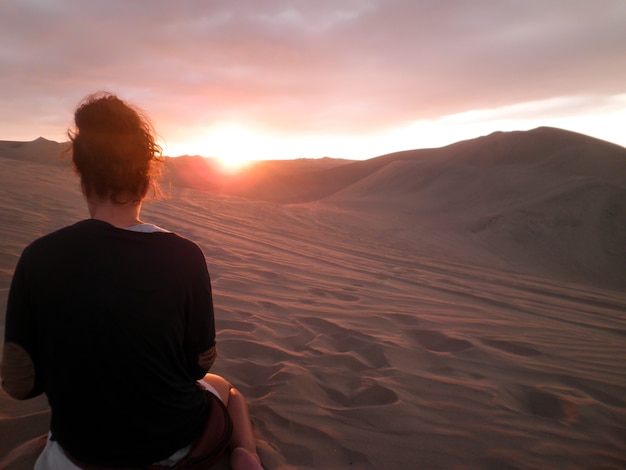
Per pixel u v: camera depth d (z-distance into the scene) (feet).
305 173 213.87
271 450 6.91
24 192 31.40
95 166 4.58
